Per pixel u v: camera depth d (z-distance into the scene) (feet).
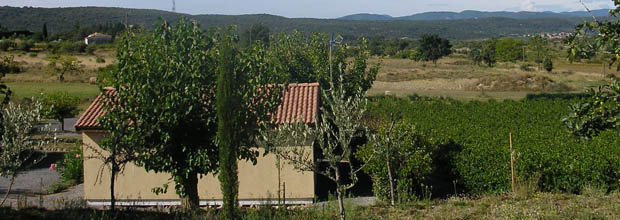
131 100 37.68
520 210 40.06
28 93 153.07
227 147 35.35
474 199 48.65
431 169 55.36
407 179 53.98
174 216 40.73
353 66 90.12
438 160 61.26
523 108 118.62
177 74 37.68
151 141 39.17
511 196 47.70
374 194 57.11
